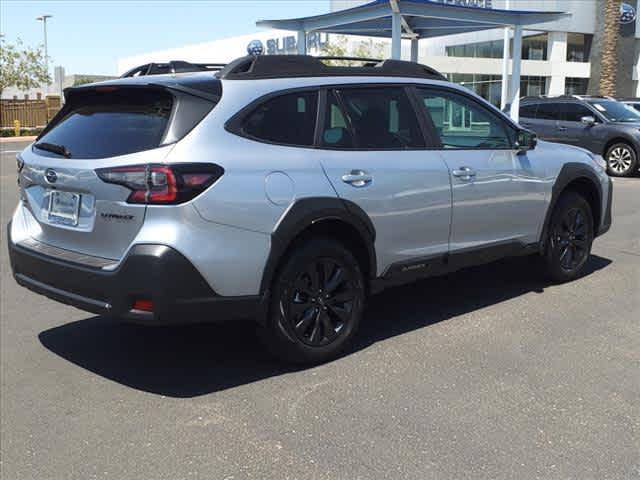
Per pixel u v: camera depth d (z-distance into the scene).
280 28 17.73
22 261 4.39
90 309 3.95
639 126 14.09
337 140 4.42
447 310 5.44
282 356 4.27
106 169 3.81
